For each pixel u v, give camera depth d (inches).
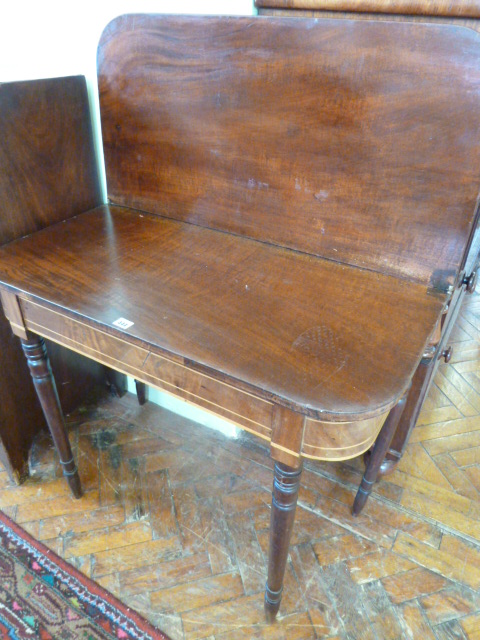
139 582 46.7
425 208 34.4
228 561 48.7
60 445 49.3
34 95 41.6
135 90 43.3
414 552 49.5
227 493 55.7
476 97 30.2
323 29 33.3
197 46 38.6
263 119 38.2
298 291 35.7
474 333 84.3
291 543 50.2
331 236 39.1
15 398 52.9
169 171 45.2
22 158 41.9
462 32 29.3
